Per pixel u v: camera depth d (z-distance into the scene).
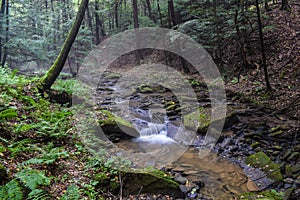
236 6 12.81
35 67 18.38
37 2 22.42
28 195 2.94
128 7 22.50
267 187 4.79
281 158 5.68
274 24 13.30
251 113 8.23
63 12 18.78
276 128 6.95
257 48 13.02
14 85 6.59
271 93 9.52
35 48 13.81
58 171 4.01
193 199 4.38
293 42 11.77
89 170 4.38
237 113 8.24
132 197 4.18
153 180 4.41
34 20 16.16
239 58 13.34
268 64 11.83
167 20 16.84
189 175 5.21
